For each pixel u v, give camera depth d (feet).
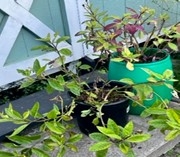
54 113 3.75
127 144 3.08
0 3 6.16
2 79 6.57
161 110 3.44
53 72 7.30
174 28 5.57
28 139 3.64
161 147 5.01
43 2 6.84
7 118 3.67
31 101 6.42
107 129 3.11
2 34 6.36
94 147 3.03
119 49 5.02
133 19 5.30
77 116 5.10
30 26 6.70
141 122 5.51
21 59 6.82
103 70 6.27
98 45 5.15
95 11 6.01
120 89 4.87
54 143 3.76
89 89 5.03
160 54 5.71
